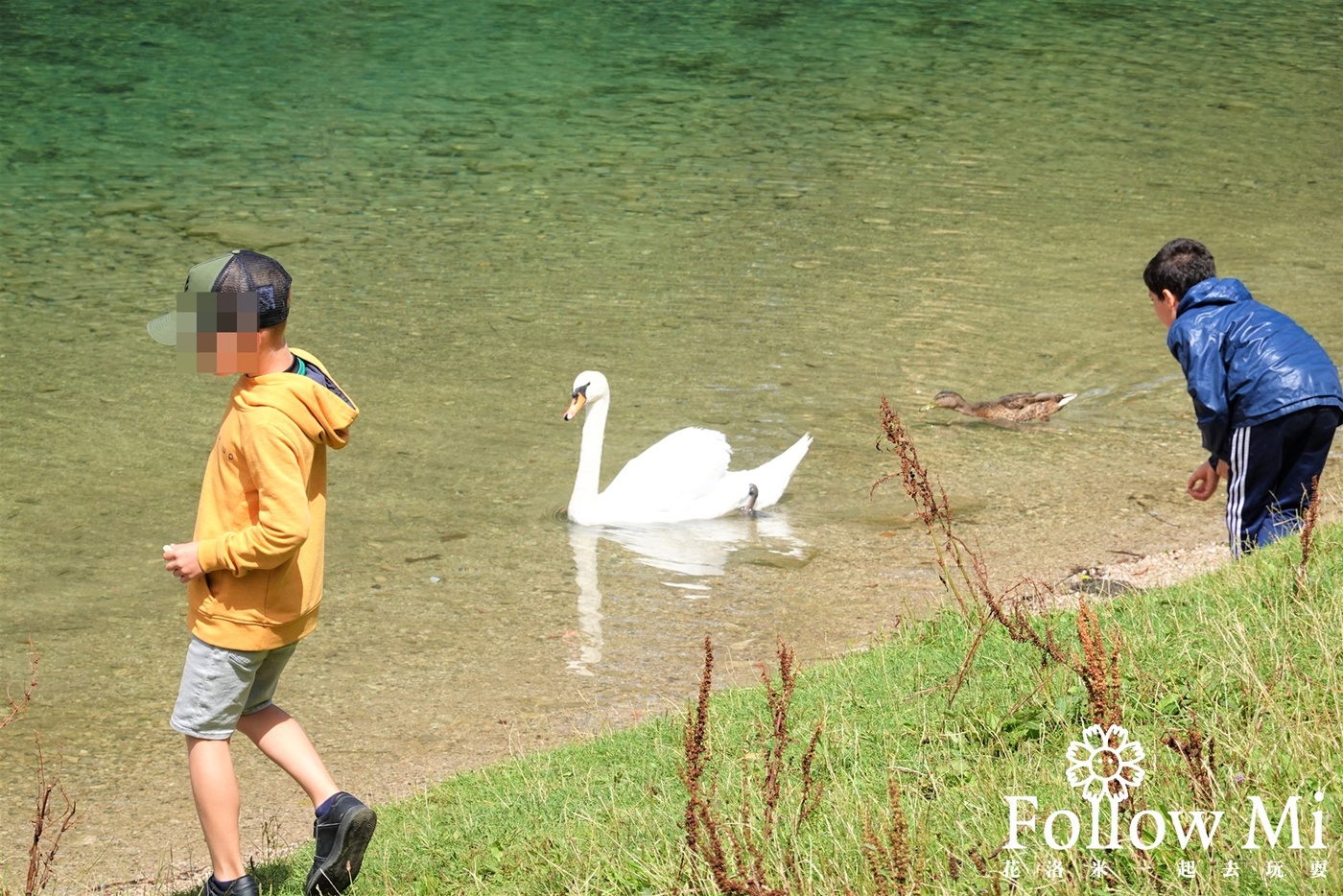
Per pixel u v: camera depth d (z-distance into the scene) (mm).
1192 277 9492
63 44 39469
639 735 8383
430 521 13672
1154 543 12617
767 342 19094
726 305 20625
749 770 7199
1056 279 21938
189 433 16000
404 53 39188
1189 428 15914
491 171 28469
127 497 14219
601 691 10227
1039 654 7973
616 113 33094
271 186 27484
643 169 28578
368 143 30594
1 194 26719
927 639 9156
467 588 12211
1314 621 7270
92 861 8273
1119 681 6652
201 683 6344
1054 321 19938
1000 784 6441
